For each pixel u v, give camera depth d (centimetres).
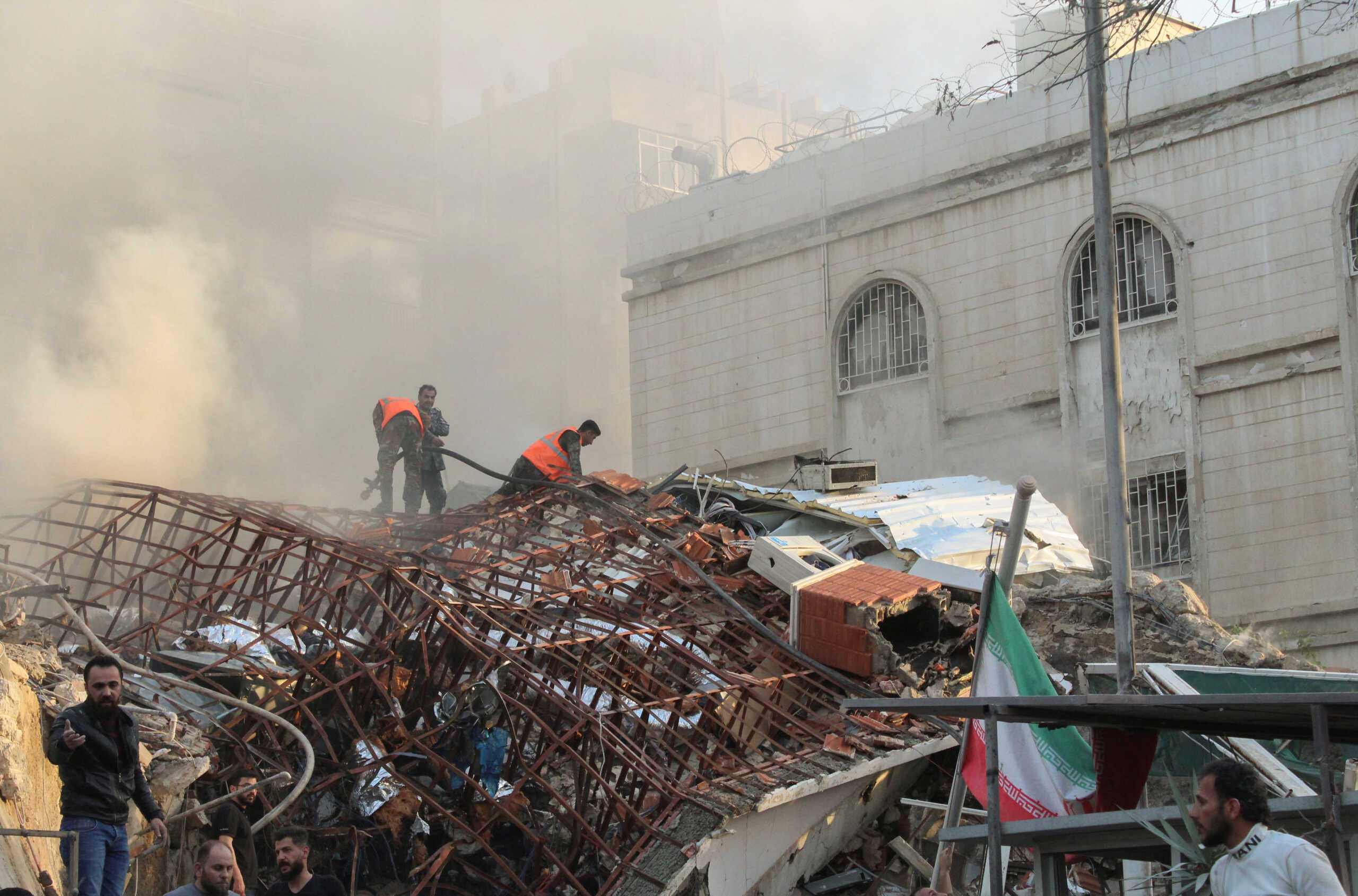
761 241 2922
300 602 1236
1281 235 2314
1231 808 580
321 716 1185
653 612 1407
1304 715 660
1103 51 1145
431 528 1575
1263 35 2352
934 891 899
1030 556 1620
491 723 1134
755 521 1750
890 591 1371
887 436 2705
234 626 1231
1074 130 2523
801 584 1391
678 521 1633
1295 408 2270
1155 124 2450
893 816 1278
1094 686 1383
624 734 1166
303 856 800
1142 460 2400
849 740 1215
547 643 1214
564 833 1168
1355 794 625
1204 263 2377
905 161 2738
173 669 1135
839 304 2792
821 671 1320
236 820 942
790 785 1125
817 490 1958
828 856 1216
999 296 2589
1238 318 2336
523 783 1095
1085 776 880
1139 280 2452
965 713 702
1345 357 2231
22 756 850
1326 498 2220
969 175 2647
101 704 764
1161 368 2403
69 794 758
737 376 2912
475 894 1112
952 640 1405
